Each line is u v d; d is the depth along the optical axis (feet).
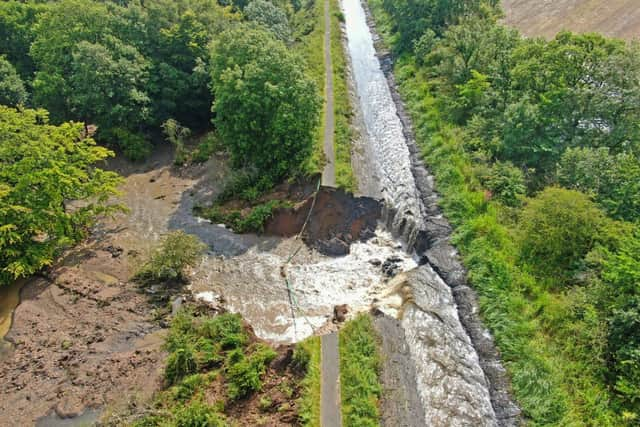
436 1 182.19
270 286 102.06
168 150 155.74
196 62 151.43
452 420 73.26
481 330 86.22
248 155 129.39
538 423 68.69
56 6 145.48
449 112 146.82
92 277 103.60
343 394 74.64
